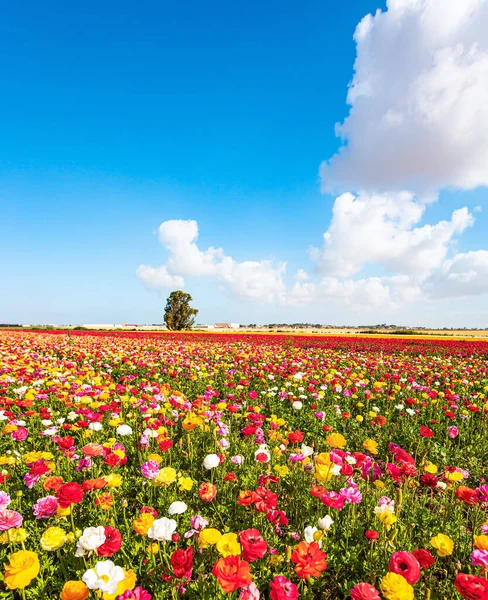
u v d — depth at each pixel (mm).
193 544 3156
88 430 5367
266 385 11055
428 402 10078
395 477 3645
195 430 6395
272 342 36219
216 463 3941
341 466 3793
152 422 5672
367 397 8727
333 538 3666
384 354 25953
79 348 21172
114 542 2496
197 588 2879
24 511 4027
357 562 3338
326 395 10578
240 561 2074
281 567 3143
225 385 10492
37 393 7492
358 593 2055
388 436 7707
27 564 2057
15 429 5113
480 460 6758
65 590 2094
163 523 2732
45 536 2770
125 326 90938
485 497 3387
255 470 5172
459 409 9289
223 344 30297
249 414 6129
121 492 4539
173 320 82750
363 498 4324
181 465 5473
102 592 2262
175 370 12992
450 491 4707
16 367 11250
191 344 28953
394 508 3576
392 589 2025
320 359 18422
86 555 2912
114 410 6730
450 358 22953
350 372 13680
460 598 2967
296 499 4227
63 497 2781
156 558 3229
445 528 3936
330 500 3246
